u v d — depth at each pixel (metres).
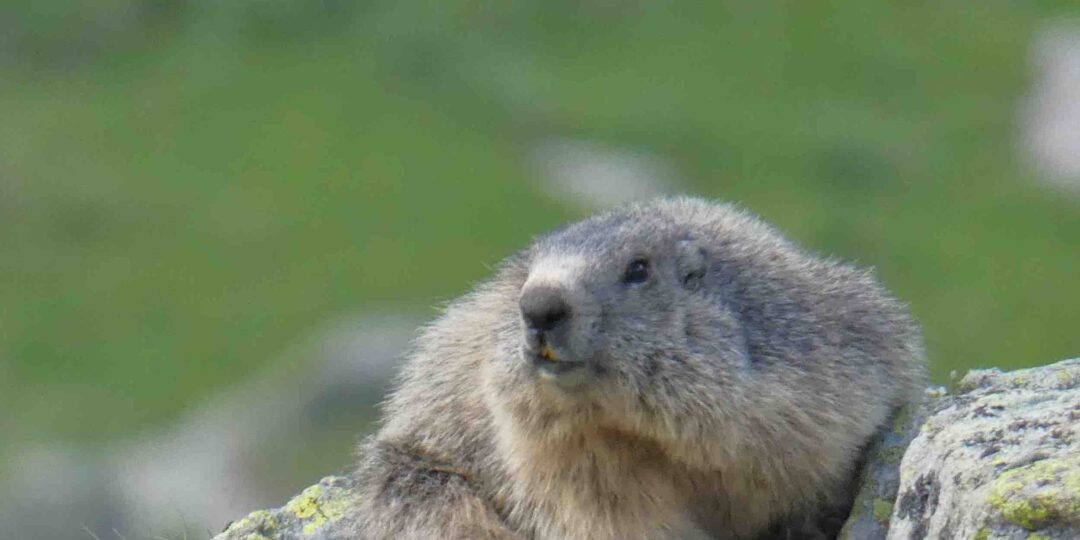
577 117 68.56
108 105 71.44
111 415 50.47
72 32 76.81
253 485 42.75
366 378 44.88
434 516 14.80
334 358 46.00
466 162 65.19
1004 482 11.52
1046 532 11.27
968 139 65.44
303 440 43.97
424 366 15.57
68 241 61.16
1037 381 13.93
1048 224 59.53
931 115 67.75
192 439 46.75
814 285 14.66
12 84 73.75
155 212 63.19
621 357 13.58
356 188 63.84
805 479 13.89
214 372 52.81
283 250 60.22
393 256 59.22
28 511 40.72
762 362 13.94
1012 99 68.69
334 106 70.06
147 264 59.47
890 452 13.88
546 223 61.03
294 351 51.97
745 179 63.84
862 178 63.25
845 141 65.44
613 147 66.25
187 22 78.31
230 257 59.84
